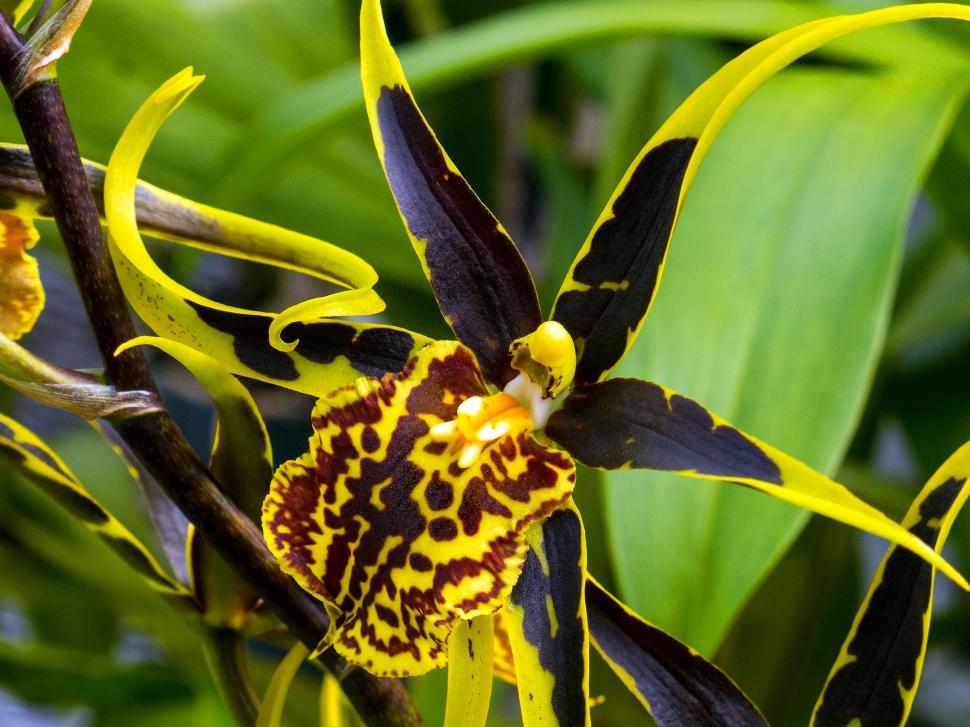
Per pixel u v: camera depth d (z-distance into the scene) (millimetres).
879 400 770
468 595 435
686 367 516
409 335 445
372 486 439
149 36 724
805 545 707
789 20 566
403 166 441
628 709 658
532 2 877
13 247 455
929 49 567
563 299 444
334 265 436
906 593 448
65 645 842
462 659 436
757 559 494
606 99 926
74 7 432
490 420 440
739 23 569
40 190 438
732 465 425
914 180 529
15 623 995
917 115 543
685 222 535
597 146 1190
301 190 732
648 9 578
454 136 876
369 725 451
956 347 771
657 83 735
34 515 760
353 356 444
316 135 595
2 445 448
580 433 442
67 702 591
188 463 442
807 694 702
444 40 604
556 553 439
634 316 441
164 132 712
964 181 608
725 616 492
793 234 528
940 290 798
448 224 443
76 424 956
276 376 441
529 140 965
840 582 712
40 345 998
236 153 607
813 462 500
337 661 450
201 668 747
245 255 437
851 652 452
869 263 520
